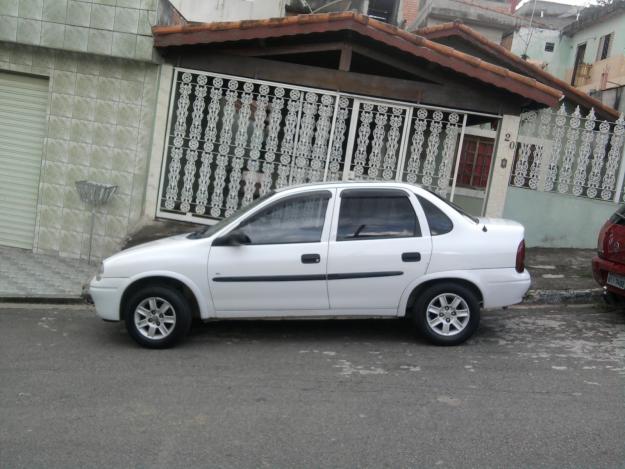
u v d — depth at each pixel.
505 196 10.20
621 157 10.69
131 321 6.22
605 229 7.45
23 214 10.25
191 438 4.28
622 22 19.81
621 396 5.02
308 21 8.94
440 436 4.30
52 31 9.45
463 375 5.47
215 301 6.16
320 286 6.09
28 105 10.09
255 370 5.60
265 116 9.87
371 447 4.15
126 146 9.88
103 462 3.95
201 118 9.89
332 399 4.94
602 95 17.05
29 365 5.71
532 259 9.96
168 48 9.62
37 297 7.98
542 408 4.77
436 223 6.18
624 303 7.31
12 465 3.90
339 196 6.25
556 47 23.73
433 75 9.55
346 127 9.87
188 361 5.86
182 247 6.21
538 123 10.62
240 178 10.01
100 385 5.23
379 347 6.25
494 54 12.88
